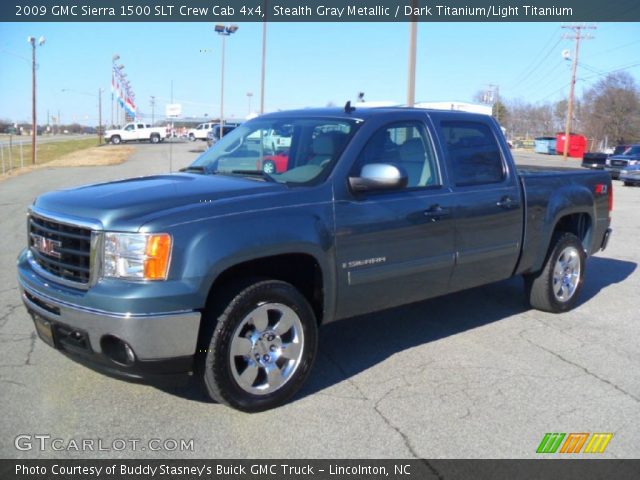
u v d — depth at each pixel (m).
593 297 7.02
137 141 64.50
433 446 3.59
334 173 4.31
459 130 5.27
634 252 9.99
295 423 3.82
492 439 3.68
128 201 3.78
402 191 4.68
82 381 4.34
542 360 4.96
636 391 4.40
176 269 3.53
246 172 4.67
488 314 6.22
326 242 4.14
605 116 75.38
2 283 7.16
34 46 34.38
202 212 3.70
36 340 5.14
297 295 4.06
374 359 4.93
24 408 3.92
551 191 6.00
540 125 104.75
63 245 3.80
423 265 4.78
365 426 3.80
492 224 5.30
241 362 3.91
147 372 3.58
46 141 72.19
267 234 3.85
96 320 3.49
